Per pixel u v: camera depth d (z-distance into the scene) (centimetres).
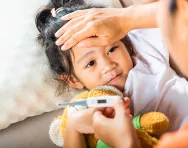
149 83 83
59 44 84
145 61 90
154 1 84
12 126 92
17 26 97
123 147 56
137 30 95
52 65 91
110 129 58
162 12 42
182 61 42
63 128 83
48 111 93
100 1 102
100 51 82
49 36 90
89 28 79
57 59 89
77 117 73
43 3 101
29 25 97
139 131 70
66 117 83
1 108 87
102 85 84
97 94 79
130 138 56
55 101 92
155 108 82
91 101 68
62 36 82
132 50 93
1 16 100
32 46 93
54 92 91
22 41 94
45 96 91
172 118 80
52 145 94
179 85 82
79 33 80
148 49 91
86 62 84
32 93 89
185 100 80
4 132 91
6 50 93
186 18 39
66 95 93
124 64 84
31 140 92
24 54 92
